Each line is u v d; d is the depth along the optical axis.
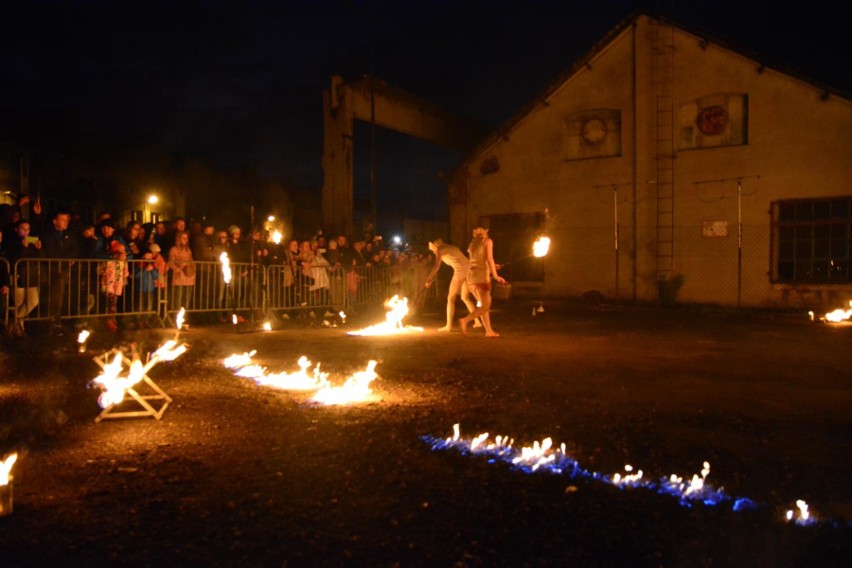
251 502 4.06
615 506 4.05
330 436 5.44
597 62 21.61
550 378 8.05
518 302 21.70
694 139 20.36
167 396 6.36
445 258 12.99
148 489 4.27
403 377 8.04
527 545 3.52
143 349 9.94
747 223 19.61
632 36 21.03
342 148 22.28
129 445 5.17
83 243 12.03
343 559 3.36
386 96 23.72
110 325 11.82
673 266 20.55
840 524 3.83
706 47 20.00
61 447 5.12
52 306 11.17
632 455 5.03
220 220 30.48
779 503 4.13
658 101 20.66
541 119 22.55
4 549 3.45
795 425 5.90
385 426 5.75
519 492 4.25
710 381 7.92
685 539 3.62
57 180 21.52
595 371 8.56
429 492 4.24
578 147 22.09
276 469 4.64
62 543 3.52
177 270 13.04
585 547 3.51
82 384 7.34
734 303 19.75
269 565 3.30
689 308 19.77
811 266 18.92
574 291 22.06
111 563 3.31
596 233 21.72
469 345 11.06
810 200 18.88
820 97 18.66
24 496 4.15
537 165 22.67
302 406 6.47
